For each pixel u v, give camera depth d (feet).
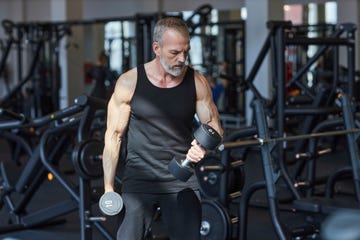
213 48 43.96
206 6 28.02
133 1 47.37
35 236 15.37
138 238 8.79
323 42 20.04
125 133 9.12
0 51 50.19
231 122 42.34
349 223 3.85
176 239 8.73
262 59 23.11
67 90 43.16
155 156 8.66
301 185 17.08
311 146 16.88
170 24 8.26
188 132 8.78
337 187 20.33
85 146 12.16
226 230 12.98
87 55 56.75
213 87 37.19
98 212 17.60
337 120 16.11
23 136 22.50
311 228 11.48
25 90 44.14
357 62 37.76
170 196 8.65
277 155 17.51
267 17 35.50
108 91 33.01
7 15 51.65
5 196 16.12
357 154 14.01
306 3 36.35
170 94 8.59
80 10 43.86
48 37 34.83
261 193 19.57
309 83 40.98
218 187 15.56
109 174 8.77
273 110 21.81
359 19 37.60
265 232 15.42
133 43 46.44
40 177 15.51
